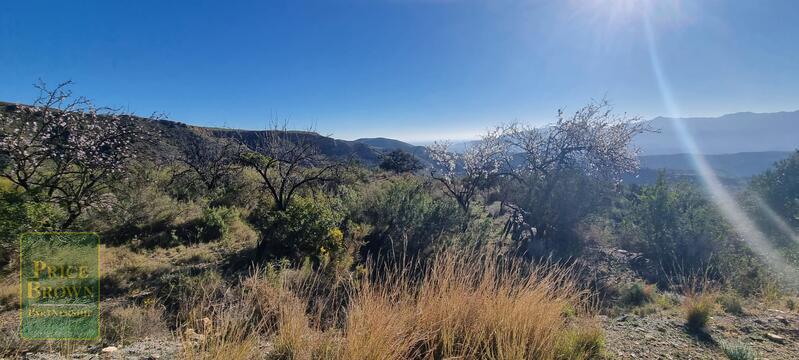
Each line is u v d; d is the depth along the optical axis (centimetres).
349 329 241
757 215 985
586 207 1062
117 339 354
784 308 439
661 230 876
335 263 623
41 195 783
